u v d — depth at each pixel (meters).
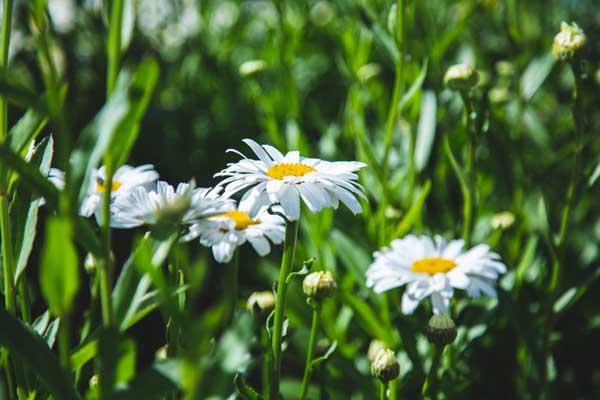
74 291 0.36
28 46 0.84
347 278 0.65
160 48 0.98
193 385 0.36
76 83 0.92
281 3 0.78
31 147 0.47
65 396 0.40
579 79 0.57
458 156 0.60
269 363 0.49
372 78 0.78
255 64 0.75
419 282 0.52
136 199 0.47
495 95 0.75
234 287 0.51
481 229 0.71
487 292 0.52
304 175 0.49
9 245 0.45
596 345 0.68
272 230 0.50
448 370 0.56
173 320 0.45
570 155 0.80
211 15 0.99
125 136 0.38
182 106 0.98
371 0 0.74
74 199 0.38
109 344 0.38
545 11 0.88
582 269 0.70
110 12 0.39
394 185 0.68
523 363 0.62
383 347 0.55
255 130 0.93
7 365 0.47
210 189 0.50
